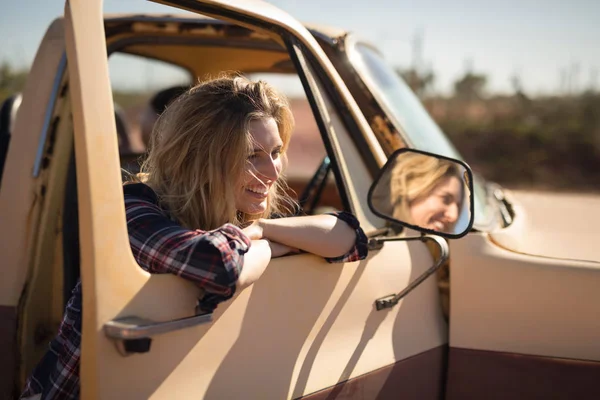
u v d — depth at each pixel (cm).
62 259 208
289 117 174
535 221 278
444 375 203
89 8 124
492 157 1706
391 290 190
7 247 195
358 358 175
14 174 200
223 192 156
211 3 175
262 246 149
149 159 169
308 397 159
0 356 192
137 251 139
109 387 120
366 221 195
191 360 135
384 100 224
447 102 2064
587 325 191
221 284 131
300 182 396
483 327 198
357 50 237
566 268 195
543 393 193
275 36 195
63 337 155
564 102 1831
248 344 148
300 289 163
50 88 204
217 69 341
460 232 174
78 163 120
